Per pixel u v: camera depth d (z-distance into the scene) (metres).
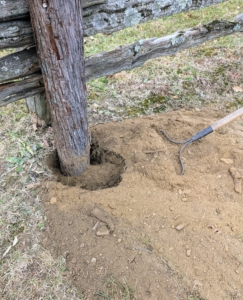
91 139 3.14
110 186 2.82
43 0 1.84
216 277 2.20
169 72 4.12
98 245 2.34
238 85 3.99
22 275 2.26
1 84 2.56
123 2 2.54
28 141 3.11
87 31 2.54
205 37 3.43
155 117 3.42
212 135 3.09
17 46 2.31
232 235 2.39
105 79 3.94
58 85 2.23
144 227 2.40
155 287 2.16
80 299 2.16
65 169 2.83
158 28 4.84
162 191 2.62
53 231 2.46
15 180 2.79
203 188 2.64
